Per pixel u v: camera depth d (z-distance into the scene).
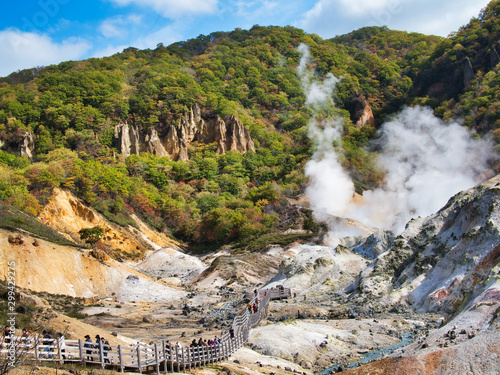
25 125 183.75
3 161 144.88
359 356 36.38
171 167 180.25
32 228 76.50
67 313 55.28
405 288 49.69
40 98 192.38
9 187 105.50
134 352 30.17
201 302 68.25
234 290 78.12
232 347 36.38
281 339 39.62
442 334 31.48
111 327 48.94
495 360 25.95
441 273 48.62
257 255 99.12
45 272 64.25
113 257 105.88
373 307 48.59
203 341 36.12
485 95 187.88
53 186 114.69
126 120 199.75
